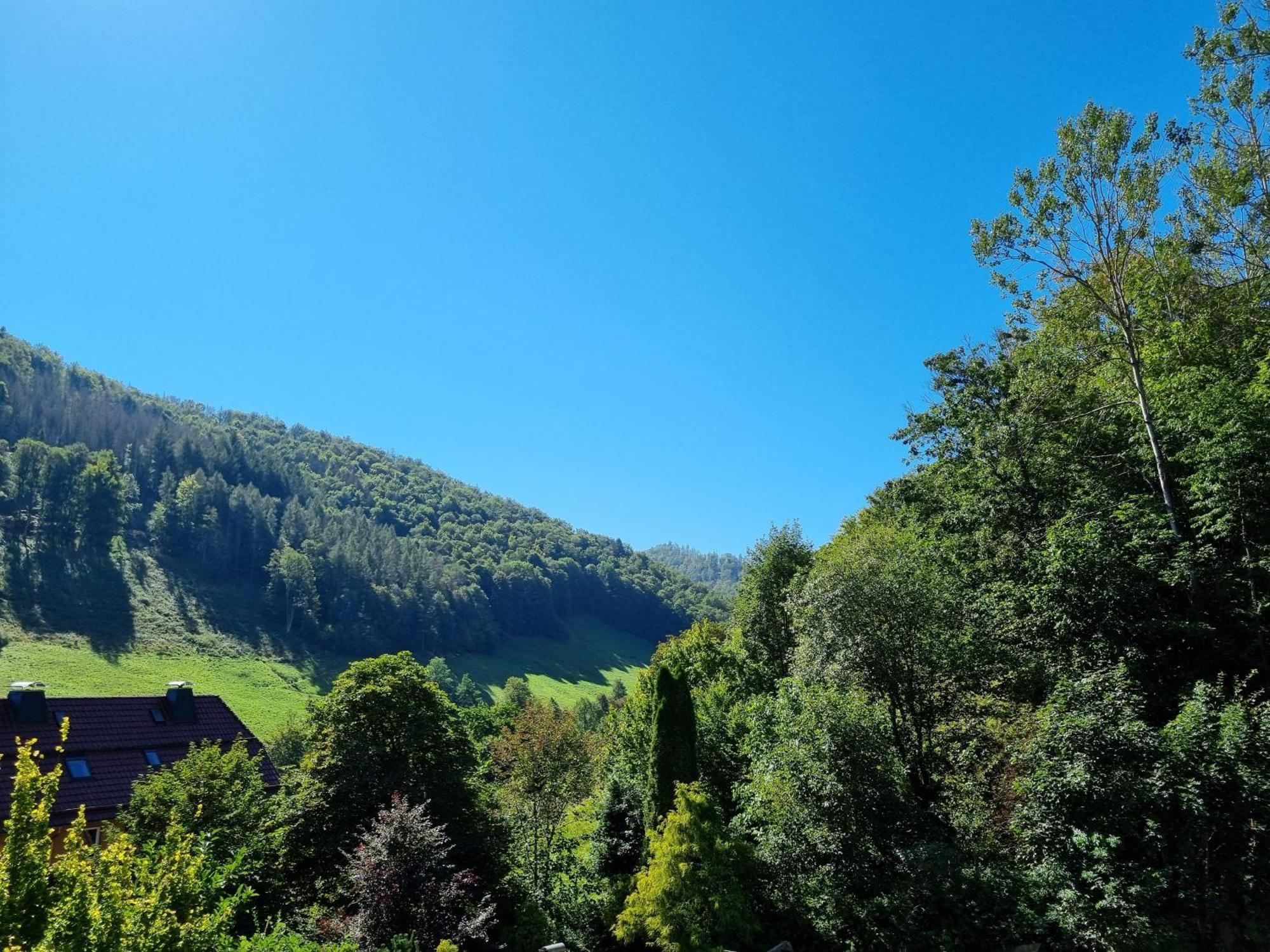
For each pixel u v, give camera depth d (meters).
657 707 19.48
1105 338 21.69
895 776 13.59
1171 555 13.90
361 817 16.56
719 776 20.39
